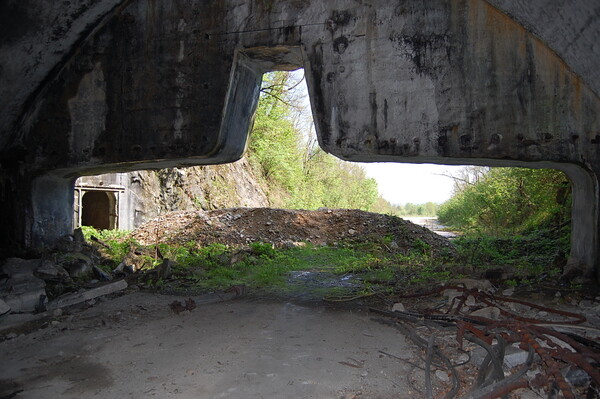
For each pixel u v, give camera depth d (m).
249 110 7.59
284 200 27.59
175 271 8.20
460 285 6.21
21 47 6.52
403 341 4.45
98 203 17.00
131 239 12.14
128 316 5.51
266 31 6.54
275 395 3.27
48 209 8.04
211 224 13.79
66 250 7.92
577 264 6.34
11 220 7.69
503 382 3.12
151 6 7.01
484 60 5.96
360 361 3.92
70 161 7.36
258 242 12.50
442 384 3.42
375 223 14.48
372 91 6.25
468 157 6.00
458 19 6.03
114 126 7.16
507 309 5.27
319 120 6.42
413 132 6.14
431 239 13.38
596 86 5.59
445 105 6.05
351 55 6.30
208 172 20.58
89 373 3.73
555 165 6.12
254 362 3.91
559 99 5.78
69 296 5.99
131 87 7.08
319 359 3.97
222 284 7.52
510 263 9.04
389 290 6.77
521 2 5.46
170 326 5.07
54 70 7.27
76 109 7.32
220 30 6.71
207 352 4.18
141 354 4.16
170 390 3.38
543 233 11.91
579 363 3.27
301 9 6.45
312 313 5.65
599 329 4.35
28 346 4.42
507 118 5.91
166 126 6.91
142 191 17.33
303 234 14.00
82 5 6.57
